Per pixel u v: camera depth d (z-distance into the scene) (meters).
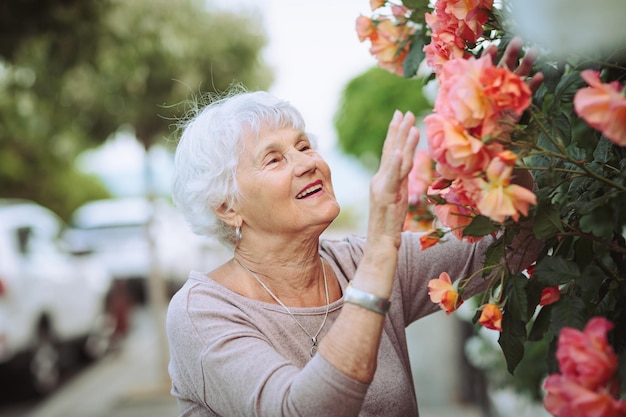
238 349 1.72
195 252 12.82
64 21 5.71
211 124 1.92
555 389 1.27
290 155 1.87
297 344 1.85
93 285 8.95
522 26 1.51
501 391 4.47
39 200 18.69
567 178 1.45
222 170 1.88
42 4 5.51
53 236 8.48
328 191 1.91
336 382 1.51
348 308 1.55
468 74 1.31
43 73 6.76
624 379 1.27
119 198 26.02
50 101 7.53
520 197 1.32
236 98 1.94
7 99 8.80
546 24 1.40
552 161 1.43
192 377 1.78
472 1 1.62
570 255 1.50
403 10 1.98
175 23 7.33
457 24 1.65
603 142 1.54
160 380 7.80
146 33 6.97
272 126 1.88
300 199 1.88
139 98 7.53
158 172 8.38
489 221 1.47
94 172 23.70
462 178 1.35
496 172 1.32
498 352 4.14
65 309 7.94
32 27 5.61
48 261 7.88
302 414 1.53
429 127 1.34
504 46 1.67
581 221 1.39
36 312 7.24
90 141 8.18
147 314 12.56
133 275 12.88
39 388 7.41
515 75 1.38
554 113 1.49
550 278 1.43
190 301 1.84
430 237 1.60
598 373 1.24
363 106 7.68
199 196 1.93
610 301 1.46
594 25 1.34
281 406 1.56
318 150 2.08
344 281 2.01
